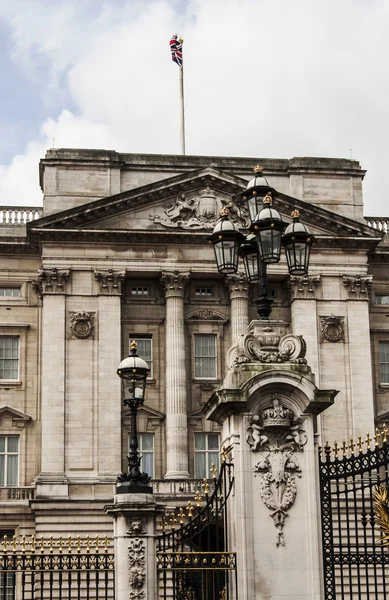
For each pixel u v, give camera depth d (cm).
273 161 7281
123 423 6775
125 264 6912
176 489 6538
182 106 7525
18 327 6956
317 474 2447
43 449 6544
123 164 7100
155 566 2366
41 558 2441
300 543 2391
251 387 2425
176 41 7625
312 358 6944
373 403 6988
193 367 7012
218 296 7150
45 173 7019
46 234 6838
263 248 2564
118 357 6769
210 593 2528
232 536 2403
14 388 6875
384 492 2430
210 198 7075
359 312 7069
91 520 6425
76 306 6825
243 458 2412
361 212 7288
